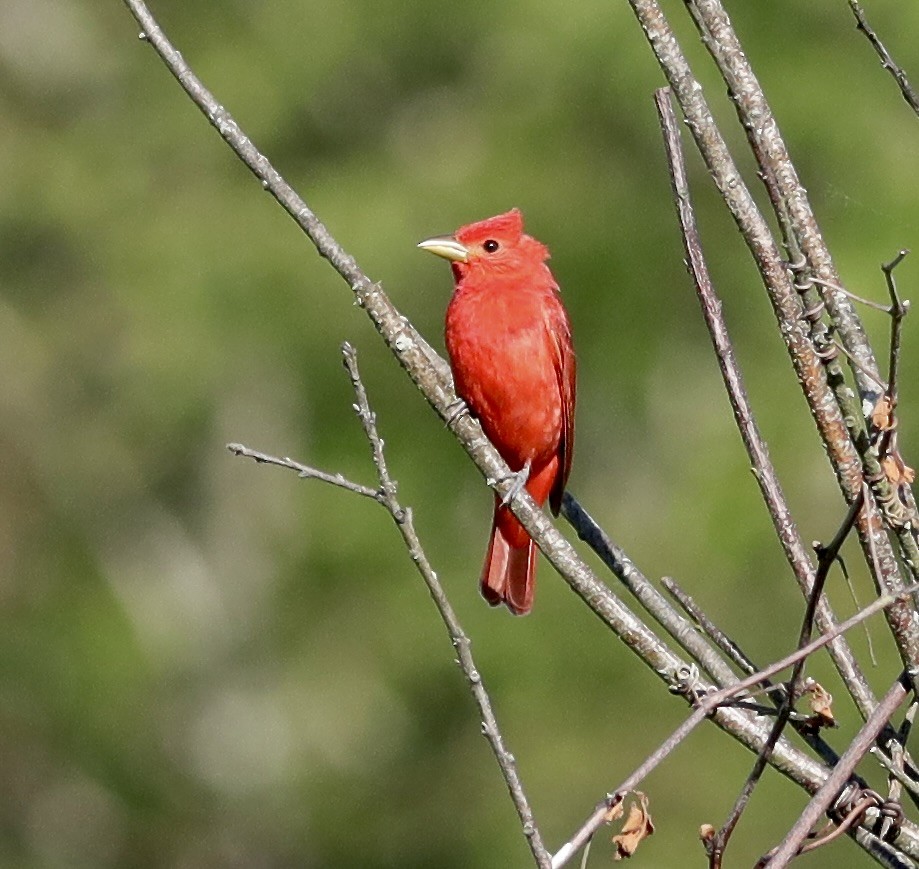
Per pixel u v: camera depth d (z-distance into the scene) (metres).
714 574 15.44
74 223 18.08
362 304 5.69
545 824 15.56
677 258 16.92
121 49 18.91
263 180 5.54
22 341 18.72
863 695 5.02
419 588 16.62
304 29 17.70
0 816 17.94
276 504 18.73
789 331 5.00
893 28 16.14
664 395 17.03
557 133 17.05
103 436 19.00
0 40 19.30
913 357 14.88
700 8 5.16
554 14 16.39
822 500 15.54
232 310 16.97
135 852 18.11
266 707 18.17
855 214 15.79
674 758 15.44
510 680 15.98
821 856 13.96
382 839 16.92
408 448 16.88
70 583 18.81
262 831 17.81
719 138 5.16
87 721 18.22
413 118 17.67
